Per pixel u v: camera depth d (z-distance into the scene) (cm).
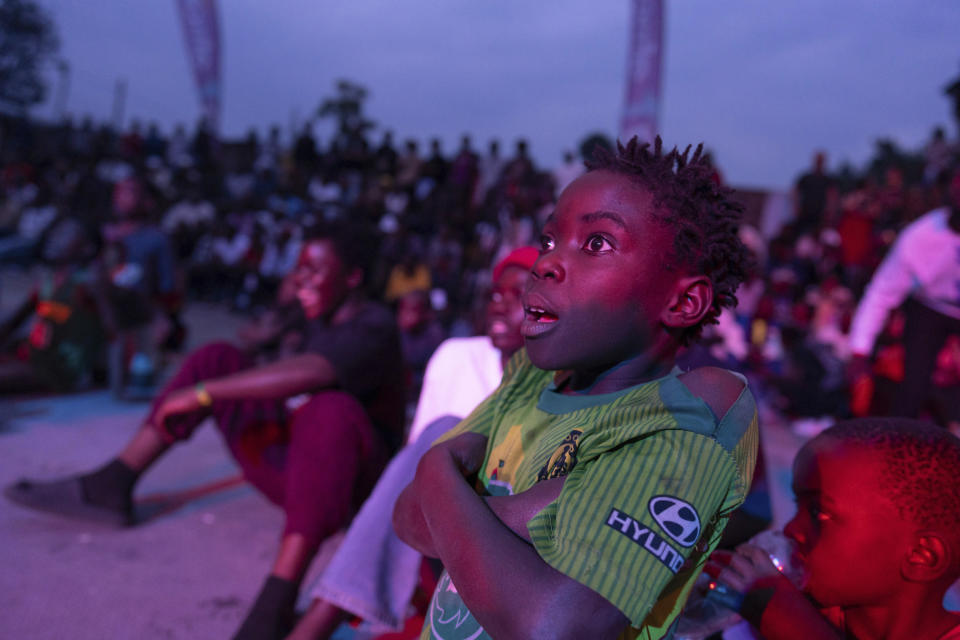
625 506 80
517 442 104
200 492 316
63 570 231
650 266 91
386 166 1795
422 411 229
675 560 79
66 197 1695
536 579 79
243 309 1253
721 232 96
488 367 225
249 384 225
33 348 451
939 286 306
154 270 486
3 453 345
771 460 425
